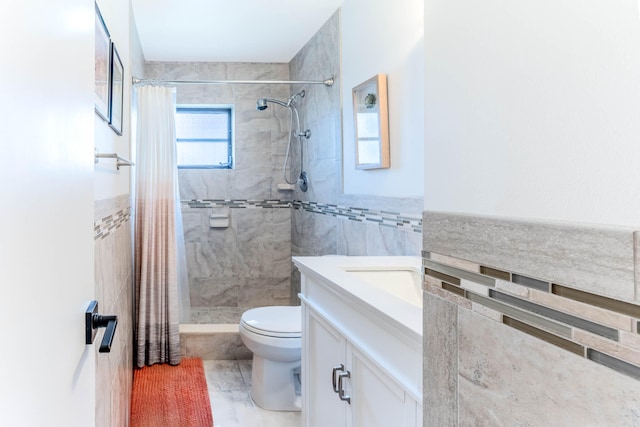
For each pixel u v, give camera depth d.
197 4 2.77
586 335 0.51
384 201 2.24
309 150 3.54
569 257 0.53
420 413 0.96
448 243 0.80
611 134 0.48
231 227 4.11
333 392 1.52
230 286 4.11
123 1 2.42
